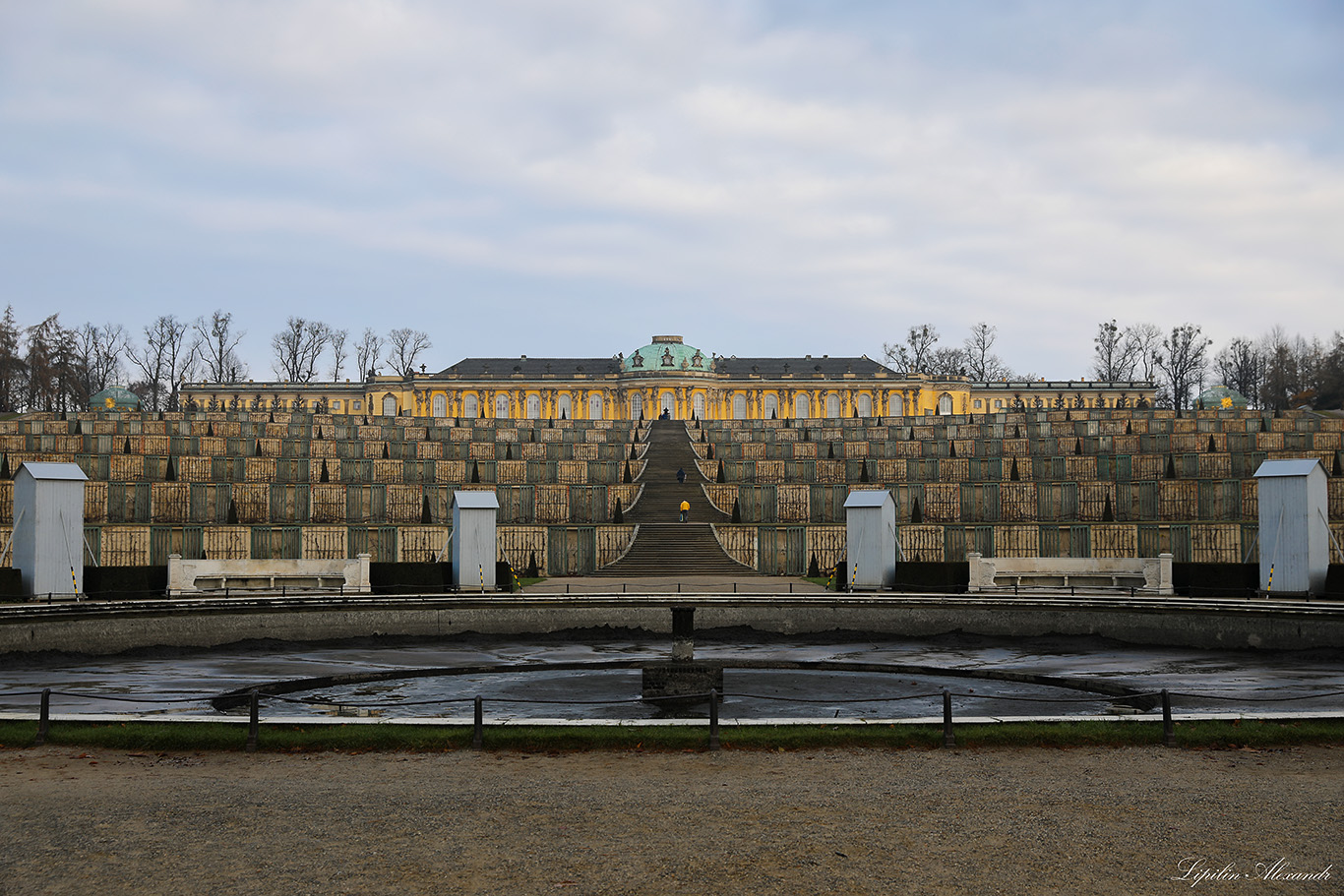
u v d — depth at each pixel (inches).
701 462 3737.7
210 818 733.9
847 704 1320.1
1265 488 2138.3
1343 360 6545.3
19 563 2118.6
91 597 2192.4
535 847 672.4
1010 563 2454.5
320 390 7209.6
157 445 3607.3
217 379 7500.0
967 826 713.6
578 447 4013.3
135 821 727.1
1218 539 2714.1
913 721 992.2
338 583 2415.1
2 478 2933.1
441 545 2935.5
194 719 1000.2
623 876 621.9
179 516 3088.1
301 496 3186.5
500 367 7460.6
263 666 1707.7
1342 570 2047.2
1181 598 2098.9
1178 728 977.5
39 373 5910.4
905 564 2479.1
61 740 967.6
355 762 895.7
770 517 3383.4
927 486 3275.1
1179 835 695.1
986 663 1726.1
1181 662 1704.0
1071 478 3395.7
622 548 3063.5
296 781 833.5
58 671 1644.9
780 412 7234.3
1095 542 2847.0
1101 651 1859.0
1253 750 932.0
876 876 622.2
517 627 2069.4
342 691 1427.2
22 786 818.2
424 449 3885.3
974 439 3887.8
